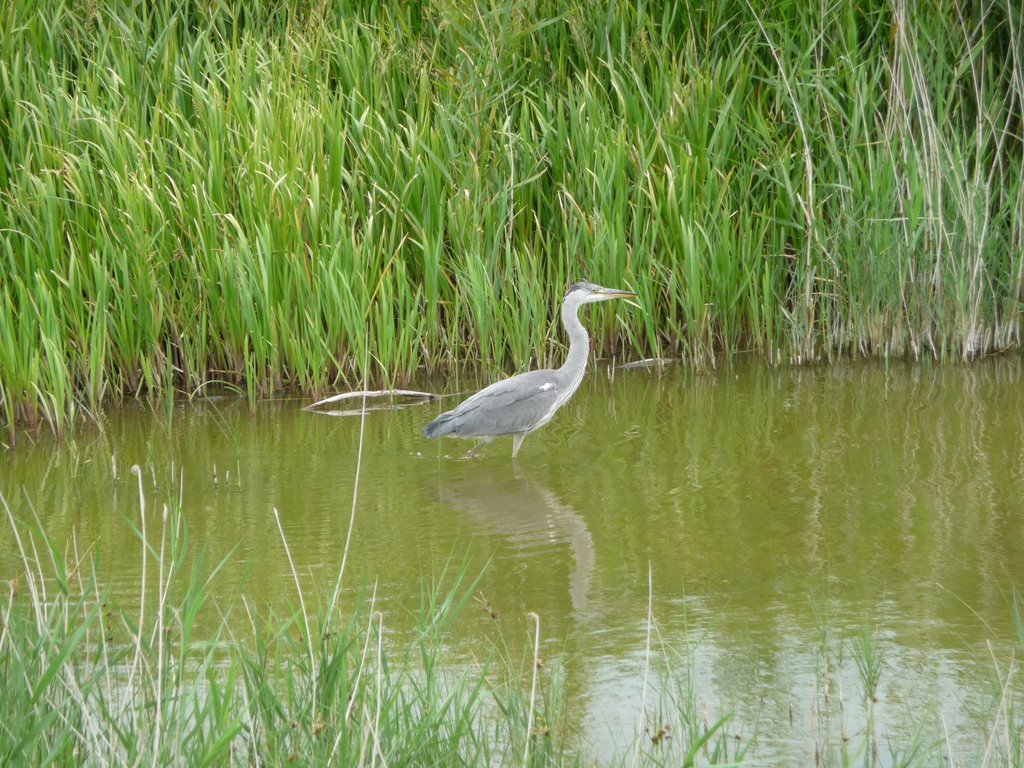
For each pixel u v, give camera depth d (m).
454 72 16.03
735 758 6.38
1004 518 9.98
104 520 10.47
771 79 15.88
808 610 8.27
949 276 15.83
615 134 15.84
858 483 11.06
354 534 10.04
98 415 13.74
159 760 5.27
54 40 15.67
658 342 15.87
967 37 16.02
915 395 14.21
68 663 5.79
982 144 16.02
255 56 15.49
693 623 8.12
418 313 15.36
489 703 7.10
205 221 14.37
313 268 14.48
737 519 10.20
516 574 9.11
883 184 15.66
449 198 15.41
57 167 14.34
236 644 7.06
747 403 14.08
